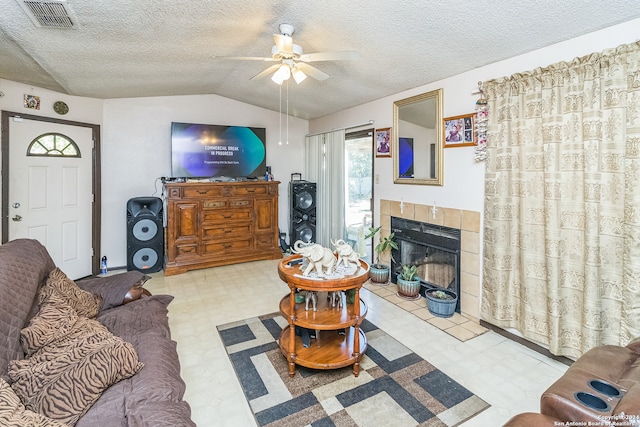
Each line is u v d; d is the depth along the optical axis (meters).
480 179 2.82
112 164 4.28
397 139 3.71
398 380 2.07
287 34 2.37
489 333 2.68
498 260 2.61
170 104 4.60
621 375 1.25
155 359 1.61
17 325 1.49
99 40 2.47
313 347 2.26
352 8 2.15
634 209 1.87
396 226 3.79
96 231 4.14
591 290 2.06
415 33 2.38
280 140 5.50
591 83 2.03
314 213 5.29
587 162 2.06
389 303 3.28
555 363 2.26
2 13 1.94
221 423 1.72
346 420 1.73
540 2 1.85
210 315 3.00
